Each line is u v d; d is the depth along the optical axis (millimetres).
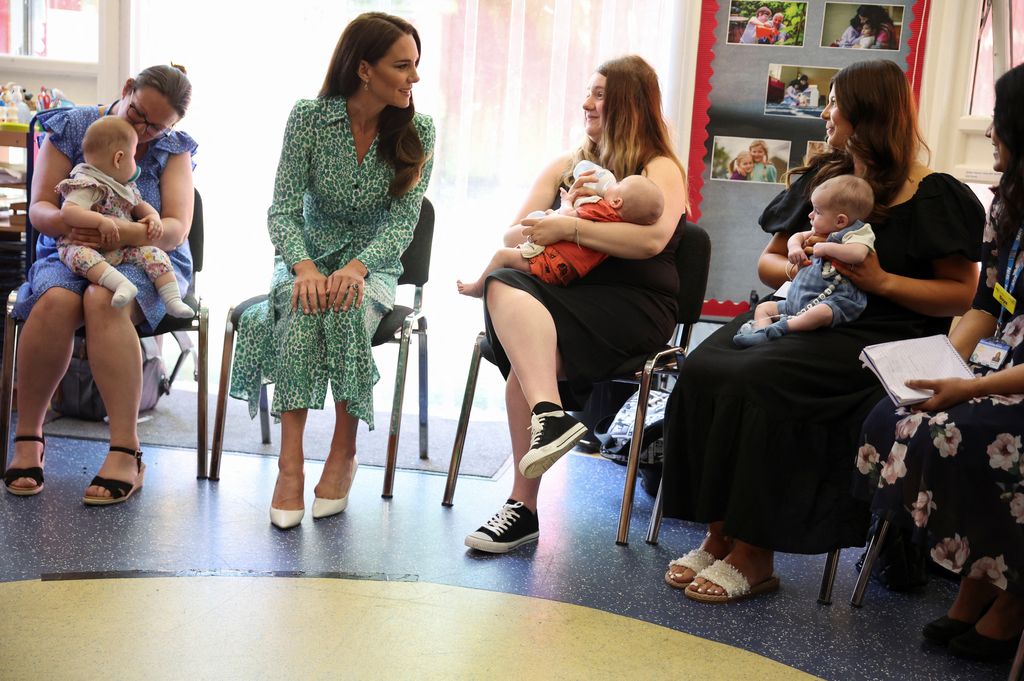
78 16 3857
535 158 3754
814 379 2258
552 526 2678
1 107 3387
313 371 2570
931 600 2377
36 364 2602
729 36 3580
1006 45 3338
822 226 2424
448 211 3812
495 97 3729
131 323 2645
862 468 2109
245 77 3846
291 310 2574
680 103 3623
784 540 2209
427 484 2938
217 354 4012
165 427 3293
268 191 3904
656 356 2564
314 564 2295
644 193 2494
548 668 1878
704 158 3648
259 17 3809
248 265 3959
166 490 2723
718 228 3680
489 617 2084
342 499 2645
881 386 2297
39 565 2188
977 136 3451
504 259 2561
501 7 3680
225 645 1883
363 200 2742
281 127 3861
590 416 3285
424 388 3105
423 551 2424
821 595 2303
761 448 2207
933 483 1941
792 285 2438
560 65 3695
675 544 2609
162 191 2891
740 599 2291
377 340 2730
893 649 2076
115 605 2021
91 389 3268
